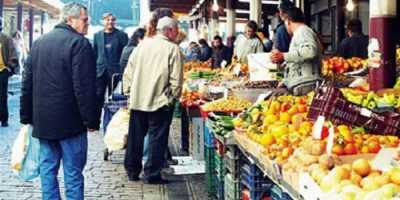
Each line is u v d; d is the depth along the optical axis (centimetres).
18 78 2381
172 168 756
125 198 632
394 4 820
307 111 479
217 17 2917
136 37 897
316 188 305
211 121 603
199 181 709
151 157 691
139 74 666
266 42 1359
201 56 2219
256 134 451
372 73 826
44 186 514
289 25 659
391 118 433
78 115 495
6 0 2423
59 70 488
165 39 667
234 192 504
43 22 3384
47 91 491
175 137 1067
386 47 820
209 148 624
